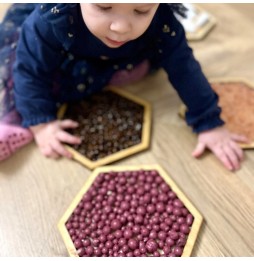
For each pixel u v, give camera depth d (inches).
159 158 39.4
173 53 38.0
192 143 40.4
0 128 39.2
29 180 37.9
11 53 42.0
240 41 50.3
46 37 36.2
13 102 41.0
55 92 42.4
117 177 37.4
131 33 31.1
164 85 45.8
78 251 33.1
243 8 54.8
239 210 35.7
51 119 39.9
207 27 51.4
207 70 47.0
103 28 30.8
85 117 42.3
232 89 44.5
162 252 33.2
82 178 38.0
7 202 36.4
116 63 41.3
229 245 33.6
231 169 38.1
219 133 39.3
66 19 33.7
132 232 34.0
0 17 49.6
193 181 37.6
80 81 41.8
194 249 33.4
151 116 42.7
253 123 41.4
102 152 39.5
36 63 38.0
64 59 40.2
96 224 34.6
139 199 36.0
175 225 34.0
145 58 42.1
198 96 38.6
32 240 34.1
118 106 43.1
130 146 39.9
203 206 36.0
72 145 40.1
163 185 36.5
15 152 39.9
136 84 45.9
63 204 36.3
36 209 36.0
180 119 42.5
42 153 39.7
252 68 47.3
